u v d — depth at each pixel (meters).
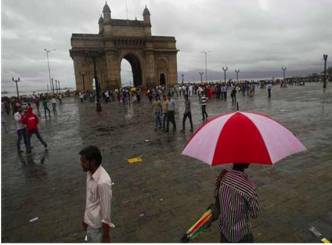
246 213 2.72
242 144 2.47
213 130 2.69
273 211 4.98
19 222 5.23
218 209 2.97
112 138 13.01
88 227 3.32
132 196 6.08
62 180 7.52
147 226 4.79
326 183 6.07
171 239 4.36
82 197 6.30
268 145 2.46
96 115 24.09
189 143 2.84
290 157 8.03
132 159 9.00
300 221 4.60
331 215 4.73
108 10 65.38
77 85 70.88
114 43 66.12
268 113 17.14
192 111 21.20
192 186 6.45
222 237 2.85
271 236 4.22
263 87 61.78
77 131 15.95
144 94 59.28
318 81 79.62
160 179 7.04
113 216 5.20
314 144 9.24
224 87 30.22
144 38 69.12
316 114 15.81
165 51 73.94
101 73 71.06
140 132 14.06
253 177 6.68
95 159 3.21
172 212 5.24
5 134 17.03
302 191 5.75
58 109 34.78
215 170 7.50
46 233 4.79
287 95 33.00
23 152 11.18
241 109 20.22
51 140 13.58
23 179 7.74
